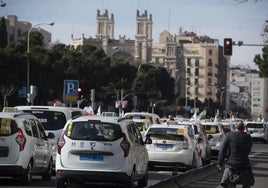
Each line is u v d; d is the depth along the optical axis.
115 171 30.80
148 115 67.19
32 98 87.38
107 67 171.88
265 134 114.19
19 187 32.31
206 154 56.12
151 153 45.00
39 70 133.50
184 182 34.38
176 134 45.41
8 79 121.50
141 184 35.53
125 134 31.44
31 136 34.09
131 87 191.50
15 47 133.25
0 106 126.25
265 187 37.16
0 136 32.56
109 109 142.12
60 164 31.09
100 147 30.91
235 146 23.47
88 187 34.19
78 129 31.36
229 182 23.53
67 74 144.88
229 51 67.88
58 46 157.12
